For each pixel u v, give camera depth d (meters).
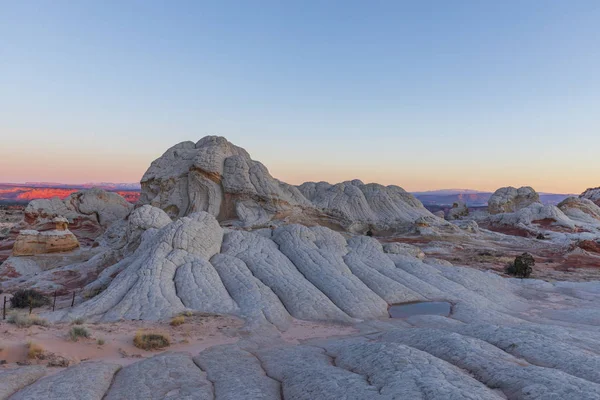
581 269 50.28
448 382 10.77
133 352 17.39
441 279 34.22
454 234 80.75
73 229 74.62
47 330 17.70
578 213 95.88
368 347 14.94
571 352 13.09
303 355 16.44
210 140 82.19
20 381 12.48
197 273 29.08
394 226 89.38
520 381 10.91
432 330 16.94
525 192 112.12
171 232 33.53
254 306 25.30
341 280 30.77
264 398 11.94
